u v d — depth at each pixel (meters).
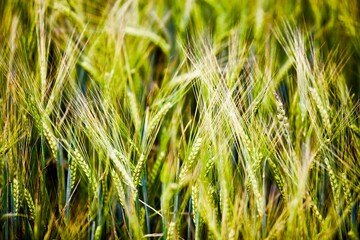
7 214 1.08
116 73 1.17
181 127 1.11
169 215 1.10
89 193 1.09
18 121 1.11
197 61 1.14
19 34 1.20
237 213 1.08
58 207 1.13
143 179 1.09
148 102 1.16
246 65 1.16
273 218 1.12
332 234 1.09
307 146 1.08
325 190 1.14
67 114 1.14
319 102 1.10
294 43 1.17
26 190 1.09
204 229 1.11
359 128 1.14
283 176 1.10
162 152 1.13
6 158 1.10
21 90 1.10
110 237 1.11
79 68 1.21
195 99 1.17
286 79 1.18
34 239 1.10
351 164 1.12
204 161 1.07
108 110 1.11
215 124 1.08
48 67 1.20
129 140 1.08
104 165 1.10
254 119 1.11
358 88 1.21
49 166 1.16
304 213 1.09
